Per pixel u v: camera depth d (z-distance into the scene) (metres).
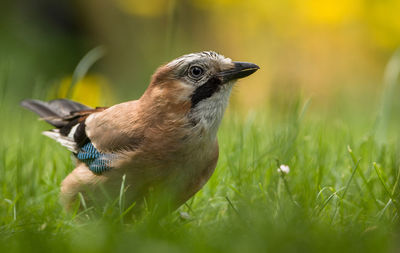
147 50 26.12
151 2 24.36
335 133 11.08
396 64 10.70
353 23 21.70
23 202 8.60
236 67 7.93
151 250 5.87
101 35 26.72
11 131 12.29
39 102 11.22
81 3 26.16
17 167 9.35
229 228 6.90
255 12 22.66
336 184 8.72
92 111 9.61
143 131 7.78
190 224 7.62
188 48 24.08
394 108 17.22
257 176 9.09
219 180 9.12
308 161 9.21
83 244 6.29
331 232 6.52
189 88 7.80
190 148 7.74
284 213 7.18
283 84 13.34
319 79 22.05
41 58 24.39
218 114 8.00
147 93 8.08
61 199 8.41
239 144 10.17
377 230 6.54
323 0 21.11
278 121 12.23
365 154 9.59
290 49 22.48
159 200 7.76
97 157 8.02
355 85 21.55
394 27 21.31
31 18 25.77
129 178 7.79
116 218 7.51
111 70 26.41
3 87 11.88
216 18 23.64
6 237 7.04
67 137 9.26
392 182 8.04
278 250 5.80
